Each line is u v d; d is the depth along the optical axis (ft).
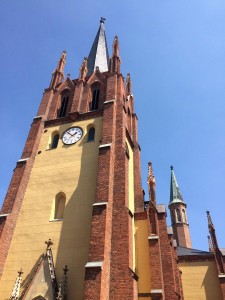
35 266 75.72
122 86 124.06
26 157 100.63
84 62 138.62
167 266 99.30
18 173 95.61
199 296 135.95
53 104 123.85
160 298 79.77
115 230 74.08
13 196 89.15
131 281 65.72
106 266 66.23
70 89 129.08
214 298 133.80
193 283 139.85
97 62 158.61
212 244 148.25
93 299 59.21
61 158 98.73
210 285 137.59
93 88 126.31
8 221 83.41
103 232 69.92
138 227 98.02
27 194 92.79
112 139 93.66
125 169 86.79
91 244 68.59
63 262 73.46
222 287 132.16
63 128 109.81
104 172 83.25
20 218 87.40
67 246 76.18
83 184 88.12
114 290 65.10
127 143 115.65
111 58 133.69
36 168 99.35
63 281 67.77
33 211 87.81
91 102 120.26
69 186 89.61
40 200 89.81
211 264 143.13
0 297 72.69
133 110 147.84
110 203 77.92
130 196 103.71
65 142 103.76
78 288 67.87
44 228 82.48
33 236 81.87
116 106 109.29
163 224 109.29
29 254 78.64
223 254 142.41
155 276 84.94
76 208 83.30
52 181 93.20
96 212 74.13
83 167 92.68
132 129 134.82
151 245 91.61
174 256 118.62
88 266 64.03
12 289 73.46
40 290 68.80
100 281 61.31
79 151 98.22
